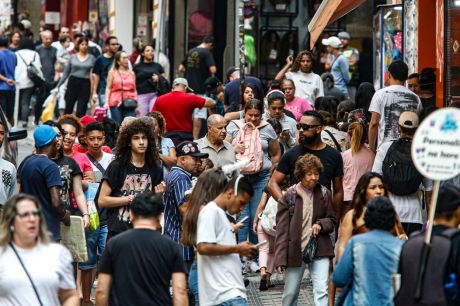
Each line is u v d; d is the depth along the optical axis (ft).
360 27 142.61
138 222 52.75
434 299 48.26
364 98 97.55
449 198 49.44
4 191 67.51
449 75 83.10
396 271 50.39
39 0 244.63
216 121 80.48
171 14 149.89
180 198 67.77
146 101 122.62
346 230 59.41
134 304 51.75
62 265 49.90
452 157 48.19
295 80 101.35
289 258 66.39
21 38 149.59
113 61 124.77
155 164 69.15
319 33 90.17
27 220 49.32
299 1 150.71
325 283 66.44
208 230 56.70
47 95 153.38
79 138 79.46
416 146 48.37
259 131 84.28
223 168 59.16
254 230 79.00
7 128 78.79
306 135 70.90
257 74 151.12
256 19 150.51
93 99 131.85
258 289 79.71
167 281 52.31
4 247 49.39
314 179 66.39
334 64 124.57
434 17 95.09
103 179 68.54
